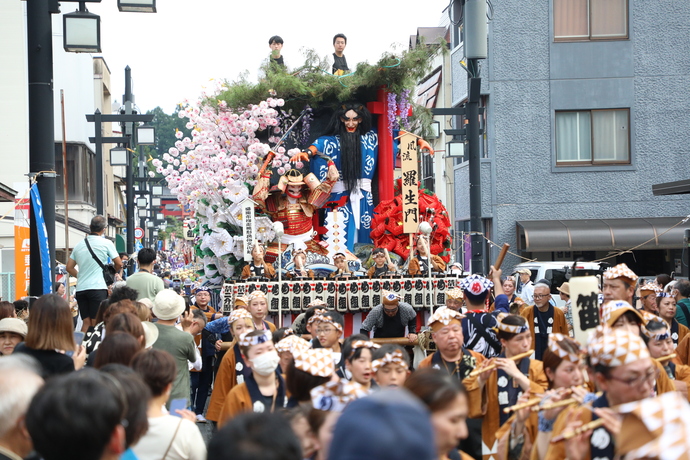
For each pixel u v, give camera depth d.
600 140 24.75
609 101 24.62
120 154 19.25
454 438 3.62
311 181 14.30
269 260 14.30
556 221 24.39
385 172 15.09
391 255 14.34
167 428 4.41
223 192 14.20
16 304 9.94
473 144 14.11
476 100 14.02
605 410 3.50
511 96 24.67
